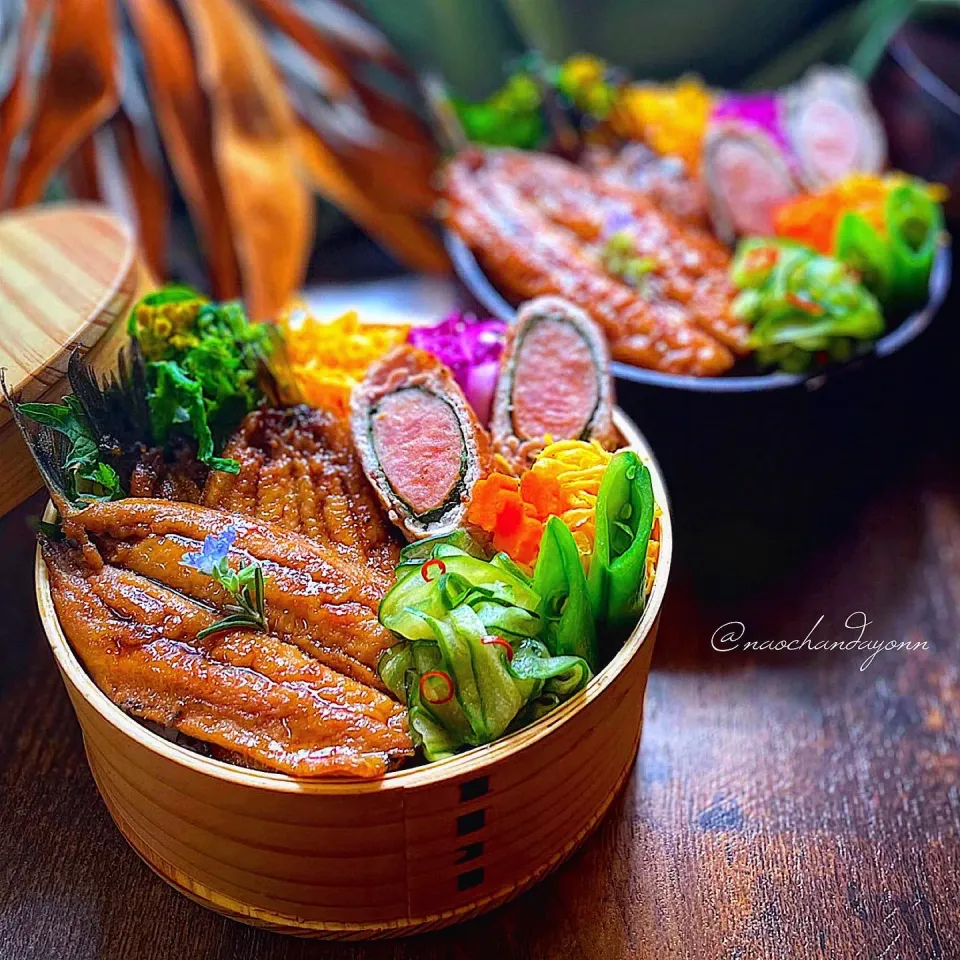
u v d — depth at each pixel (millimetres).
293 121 439
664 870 312
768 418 371
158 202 438
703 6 481
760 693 349
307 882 281
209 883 294
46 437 296
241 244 419
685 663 356
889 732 341
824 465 406
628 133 451
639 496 284
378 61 468
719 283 394
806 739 339
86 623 284
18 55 413
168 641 280
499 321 376
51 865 311
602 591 284
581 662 273
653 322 379
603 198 418
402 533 310
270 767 268
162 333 319
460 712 271
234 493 311
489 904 297
